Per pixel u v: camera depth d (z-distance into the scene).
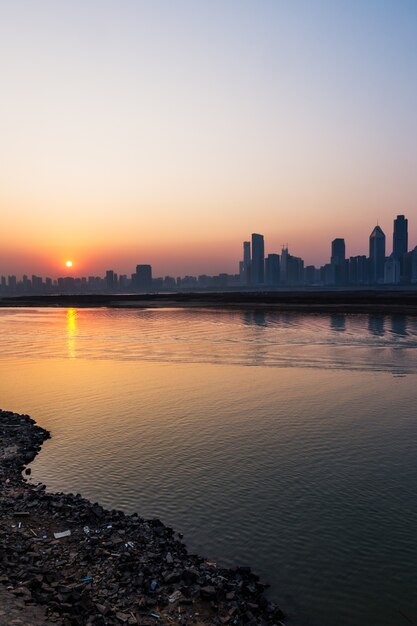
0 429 25.36
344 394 33.22
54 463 20.61
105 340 67.38
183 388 35.69
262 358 49.66
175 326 86.56
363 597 11.70
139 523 15.11
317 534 14.58
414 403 30.55
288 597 11.70
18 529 14.70
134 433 24.75
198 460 20.81
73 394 34.03
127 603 11.08
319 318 96.50
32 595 11.02
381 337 64.75
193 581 12.05
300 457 21.06
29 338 70.94
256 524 15.24
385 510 16.06
